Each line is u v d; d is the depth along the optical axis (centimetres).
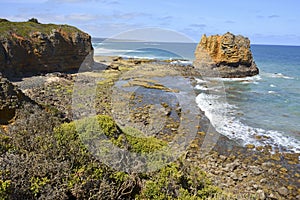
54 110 927
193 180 606
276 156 1120
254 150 1166
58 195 432
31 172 462
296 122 1573
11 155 491
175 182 548
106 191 478
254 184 904
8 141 566
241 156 1102
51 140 557
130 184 516
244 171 987
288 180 946
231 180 916
